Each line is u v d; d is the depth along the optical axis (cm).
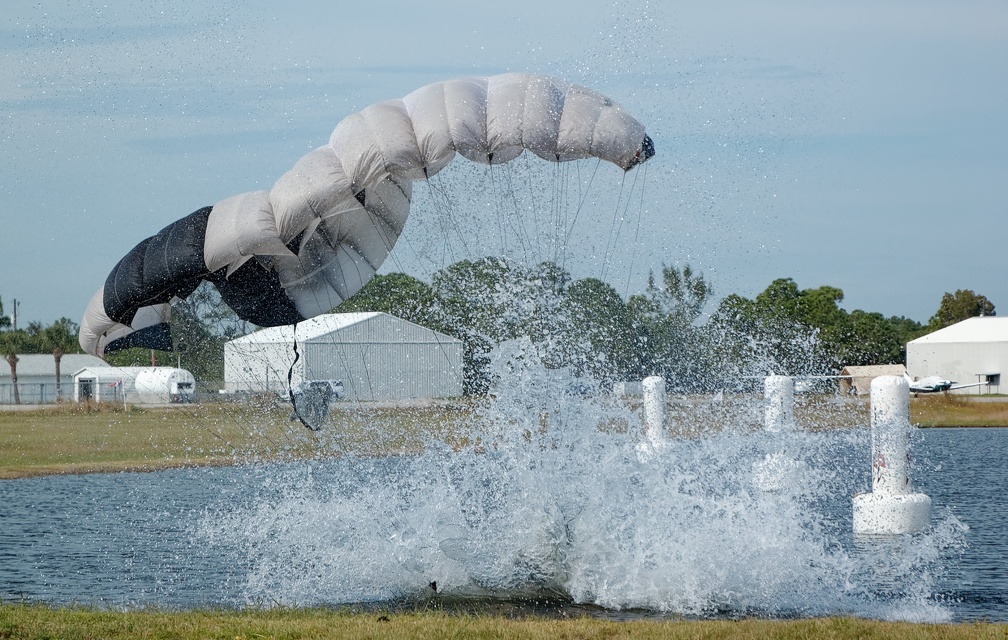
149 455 4944
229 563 2447
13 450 5250
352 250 2819
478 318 2766
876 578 2188
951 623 1742
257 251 2481
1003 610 1914
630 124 2398
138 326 2827
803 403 5853
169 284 2534
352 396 6462
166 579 2281
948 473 4125
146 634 1568
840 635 1557
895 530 2689
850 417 5972
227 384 5675
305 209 2420
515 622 1686
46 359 15738
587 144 2388
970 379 11331
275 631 1591
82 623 1652
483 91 2442
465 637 1544
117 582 2259
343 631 1591
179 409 7988
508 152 2500
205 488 3781
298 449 4866
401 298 5981
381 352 6538
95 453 5088
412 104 2442
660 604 1986
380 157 2375
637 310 3397
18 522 3072
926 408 8450
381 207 2730
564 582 2122
